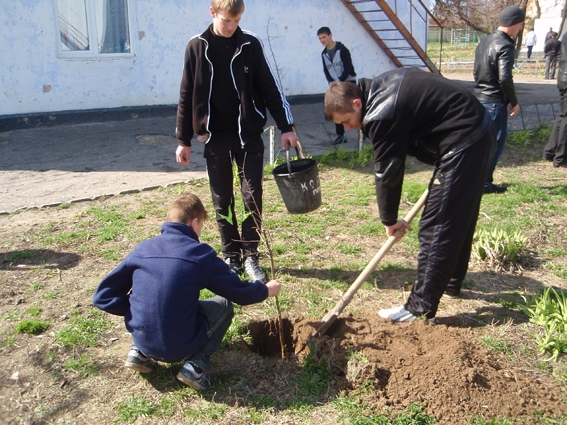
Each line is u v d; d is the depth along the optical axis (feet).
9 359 10.93
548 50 70.85
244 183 13.73
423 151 11.14
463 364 9.86
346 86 10.53
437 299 11.50
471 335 11.53
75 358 10.94
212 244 16.33
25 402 9.77
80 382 10.25
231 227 14.17
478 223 17.74
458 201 10.77
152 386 10.11
